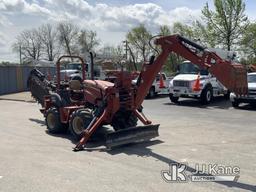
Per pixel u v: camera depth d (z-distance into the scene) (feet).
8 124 41.57
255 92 55.06
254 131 36.42
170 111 53.83
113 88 30.73
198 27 148.87
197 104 64.23
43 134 35.14
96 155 26.66
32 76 43.70
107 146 28.19
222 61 24.52
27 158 25.85
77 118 31.78
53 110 35.24
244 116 47.91
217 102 67.05
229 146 29.48
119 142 28.99
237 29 139.23
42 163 24.50
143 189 19.30
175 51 28.86
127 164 24.16
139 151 27.81
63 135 34.58
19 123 42.32
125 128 31.12
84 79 38.09
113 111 30.76
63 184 20.17
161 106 61.21
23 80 109.40
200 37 146.20
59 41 263.70
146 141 31.42
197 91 62.64
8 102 70.28
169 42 29.25
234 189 19.30
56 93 36.01
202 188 19.43
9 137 33.65
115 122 32.76
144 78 31.48
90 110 31.91
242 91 23.73
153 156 26.22
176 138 32.76
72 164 24.21
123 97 31.96
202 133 35.24
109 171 22.56
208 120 44.21
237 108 57.31
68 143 30.96
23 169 23.12
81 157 26.08
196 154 26.76
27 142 31.40
